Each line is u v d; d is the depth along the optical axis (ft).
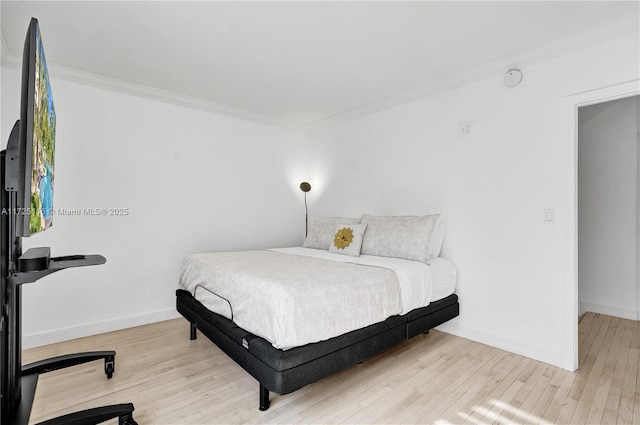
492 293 8.94
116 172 10.09
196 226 11.82
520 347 8.32
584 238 12.29
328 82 10.15
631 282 11.29
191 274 9.05
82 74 9.31
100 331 9.71
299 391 6.56
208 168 12.15
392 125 11.69
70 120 9.32
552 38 7.52
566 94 7.65
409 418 5.70
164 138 11.08
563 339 7.60
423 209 10.66
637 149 11.20
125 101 10.27
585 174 12.31
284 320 5.51
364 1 6.20
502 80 8.80
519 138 8.44
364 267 8.05
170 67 9.07
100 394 6.41
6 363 4.78
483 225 9.15
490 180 9.01
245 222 13.23
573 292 7.50
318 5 6.32
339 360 6.11
